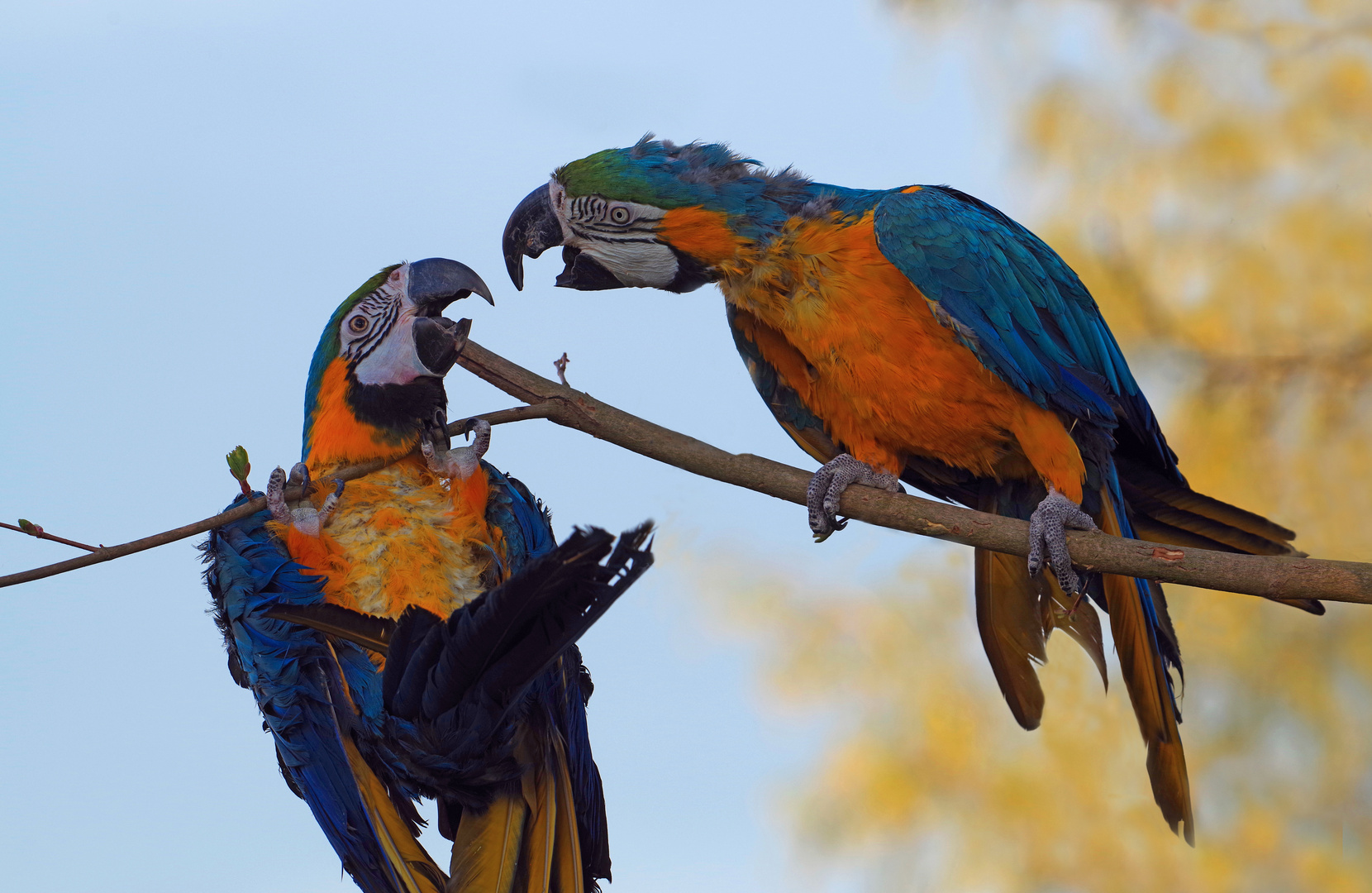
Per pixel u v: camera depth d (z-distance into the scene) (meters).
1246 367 11.88
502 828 6.94
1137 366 12.04
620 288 8.67
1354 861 11.77
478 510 7.59
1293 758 12.11
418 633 6.57
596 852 7.69
